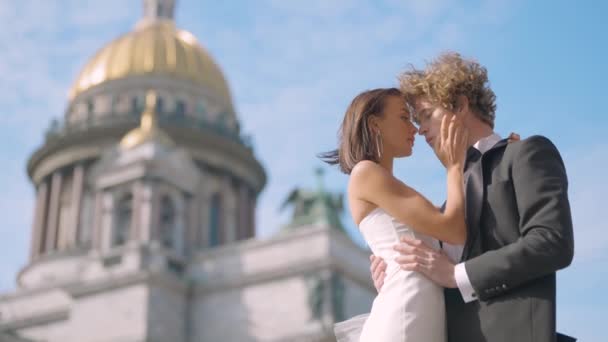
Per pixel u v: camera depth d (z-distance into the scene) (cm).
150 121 9325
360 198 870
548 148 809
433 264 820
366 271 8612
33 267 10650
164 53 12194
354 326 903
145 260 8412
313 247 8262
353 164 905
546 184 784
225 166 11519
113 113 11519
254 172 11906
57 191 11331
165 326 8200
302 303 8106
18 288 10688
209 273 8594
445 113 877
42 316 9025
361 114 904
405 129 909
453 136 866
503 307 775
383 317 821
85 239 10781
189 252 8862
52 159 11506
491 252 782
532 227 772
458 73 879
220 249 8669
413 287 820
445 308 822
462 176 852
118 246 8588
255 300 8331
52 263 10525
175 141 11306
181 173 9100
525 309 766
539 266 757
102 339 8138
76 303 8438
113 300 8250
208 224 11081
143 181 8750
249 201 11825
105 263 8475
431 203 845
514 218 801
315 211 9025
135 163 8819
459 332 803
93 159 11306
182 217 8969
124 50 12200
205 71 12294
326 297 8012
